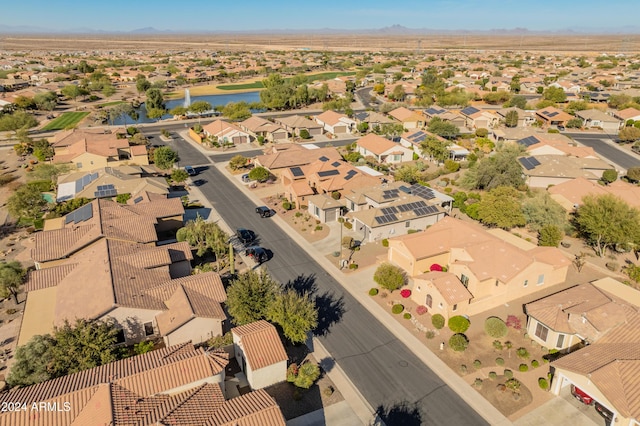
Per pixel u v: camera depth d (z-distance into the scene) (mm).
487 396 35656
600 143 114312
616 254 58844
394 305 46781
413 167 86625
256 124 119625
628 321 39688
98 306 39844
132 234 55000
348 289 50969
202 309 41062
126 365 33844
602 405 32312
